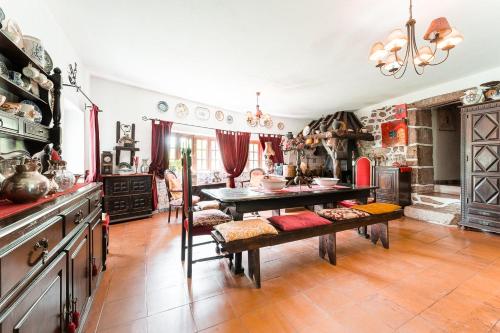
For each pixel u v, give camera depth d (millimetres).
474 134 3244
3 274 651
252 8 2047
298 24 2275
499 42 2658
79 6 2078
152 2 1995
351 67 3311
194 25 2318
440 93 4078
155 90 4434
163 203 4629
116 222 3688
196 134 5238
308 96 4742
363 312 1549
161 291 1810
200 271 2162
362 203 3193
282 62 3143
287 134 6566
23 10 1768
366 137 5246
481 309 1566
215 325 1429
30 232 823
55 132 1831
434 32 1773
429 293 1768
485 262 2303
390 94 4621
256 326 1418
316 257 2496
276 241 1942
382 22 2240
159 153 4469
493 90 3102
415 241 2934
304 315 1521
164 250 2660
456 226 3547
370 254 2541
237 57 3014
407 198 4473
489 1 1941
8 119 1201
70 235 1203
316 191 2543
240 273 2105
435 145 4875
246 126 6168
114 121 4016
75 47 2838
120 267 2221
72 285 1182
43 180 1146
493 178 3062
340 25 2293
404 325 1418
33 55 1566
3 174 1393
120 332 1360
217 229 1919
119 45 2760
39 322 840
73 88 2949
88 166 3525
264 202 2291
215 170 5668
